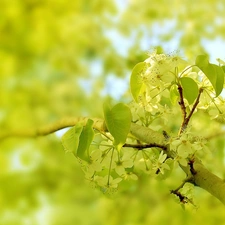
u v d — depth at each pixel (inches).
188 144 55.6
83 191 95.1
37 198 98.7
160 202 83.7
